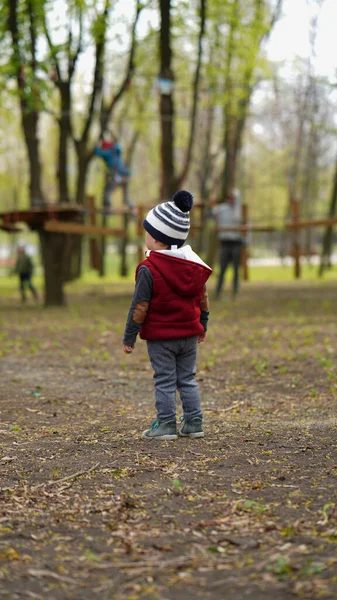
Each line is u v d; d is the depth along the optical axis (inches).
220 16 845.2
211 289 971.9
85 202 900.0
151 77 860.0
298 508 147.5
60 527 141.3
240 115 876.0
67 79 796.0
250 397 274.7
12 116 926.4
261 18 880.3
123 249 1407.5
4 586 116.1
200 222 773.3
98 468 180.4
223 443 203.0
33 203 716.0
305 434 210.4
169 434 208.5
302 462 181.2
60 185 823.1
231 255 743.7
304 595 109.4
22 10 703.7
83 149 890.7
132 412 251.1
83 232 685.9
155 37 860.0
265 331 476.7
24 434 218.5
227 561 123.4
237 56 877.8
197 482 167.3
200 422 211.2
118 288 1043.9
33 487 166.4
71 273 1243.2
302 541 129.8
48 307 727.1
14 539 135.3
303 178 1429.6
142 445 201.9
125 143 1314.0
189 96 1034.7
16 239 2076.8
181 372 212.4
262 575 117.1
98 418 241.1
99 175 1432.1
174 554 127.3
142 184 1416.1
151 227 205.9
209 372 331.6
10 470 180.1
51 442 207.9
